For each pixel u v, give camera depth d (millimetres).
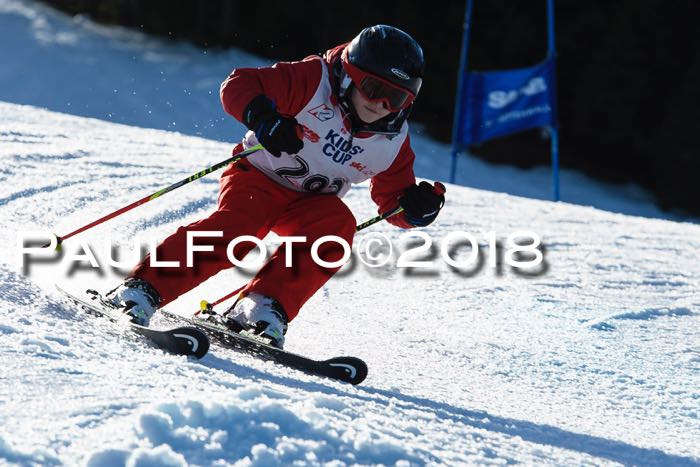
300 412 7277
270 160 12000
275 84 11070
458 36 72500
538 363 14102
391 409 8977
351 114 11375
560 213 32250
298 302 11617
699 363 14922
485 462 7461
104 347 9055
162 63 72000
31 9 77250
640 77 69062
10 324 9078
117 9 77750
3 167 22391
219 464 6238
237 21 77750
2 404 6812
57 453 6105
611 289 20625
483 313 17328
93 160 25859
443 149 71062
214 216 11766
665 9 68125
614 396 12695
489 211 29906
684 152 67750
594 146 73625
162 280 11195
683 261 25109
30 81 66125
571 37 71250
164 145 32156
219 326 11438
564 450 9102
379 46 11000
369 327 15305
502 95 49656
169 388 7762
